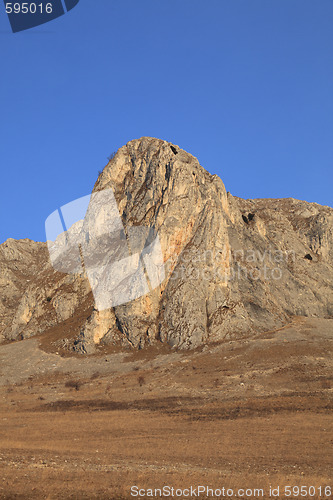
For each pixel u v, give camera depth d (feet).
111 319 300.20
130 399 215.51
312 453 142.20
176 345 280.31
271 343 264.52
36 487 111.55
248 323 297.33
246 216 399.24
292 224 447.01
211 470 127.85
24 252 499.51
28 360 286.05
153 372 248.93
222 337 285.64
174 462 137.18
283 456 140.87
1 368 280.10
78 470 123.85
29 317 358.02
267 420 176.14
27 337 337.52
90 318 298.76
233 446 151.64
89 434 171.94
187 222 334.65
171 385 228.43
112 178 403.34
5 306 410.93
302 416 177.37
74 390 235.81
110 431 174.60
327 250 423.23
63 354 289.12
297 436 157.89
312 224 440.04
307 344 259.60
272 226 414.21
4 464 127.24
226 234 338.75
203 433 166.81
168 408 200.13
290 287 352.90
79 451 150.00
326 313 352.90
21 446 157.48
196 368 246.27
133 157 406.00
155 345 284.61
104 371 260.21
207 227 329.72
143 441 160.76
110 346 290.15
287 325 309.83
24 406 218.38
